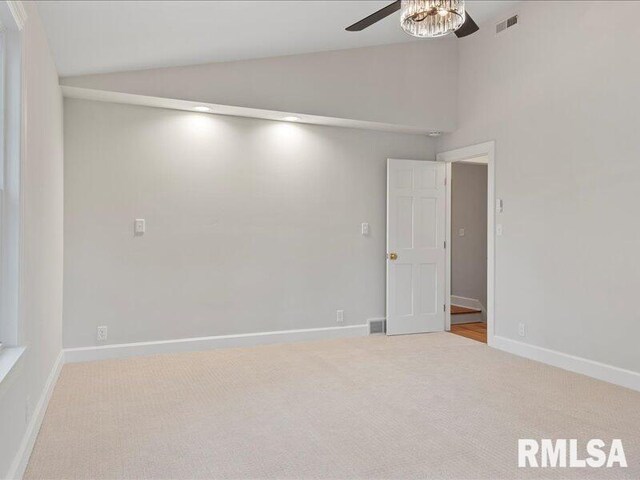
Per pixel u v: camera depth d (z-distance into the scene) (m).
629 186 3.57
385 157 5.44
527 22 4.48
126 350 4.30
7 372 1.84
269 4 3.26
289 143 4.95
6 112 2.19
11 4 1.97
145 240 4.37
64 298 4.11
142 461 2.36
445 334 5.46
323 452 2.47
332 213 5.16
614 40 3.69
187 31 3.41
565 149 4.09
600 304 3.78
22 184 2.23
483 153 5.02
